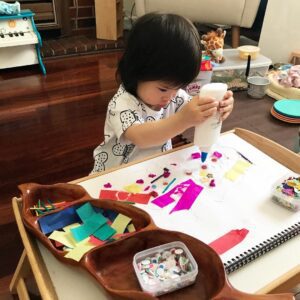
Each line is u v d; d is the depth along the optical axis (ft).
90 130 5.75
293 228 1.93
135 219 1.89
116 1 8.94
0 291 3.27
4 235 3.85
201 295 1.56
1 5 7.02
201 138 2.33
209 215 2.03
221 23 7.59
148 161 2.52
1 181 4.62
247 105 4.12
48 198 2.06
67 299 1.60
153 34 2.22
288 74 4.34
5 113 6.15
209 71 3.95
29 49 7.65
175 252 1.67
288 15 6.03
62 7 8.95
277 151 2.57
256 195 2.19
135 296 1.43
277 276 1.70
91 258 1.64
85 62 8.39
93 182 2.29
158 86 2.37
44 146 5.34
